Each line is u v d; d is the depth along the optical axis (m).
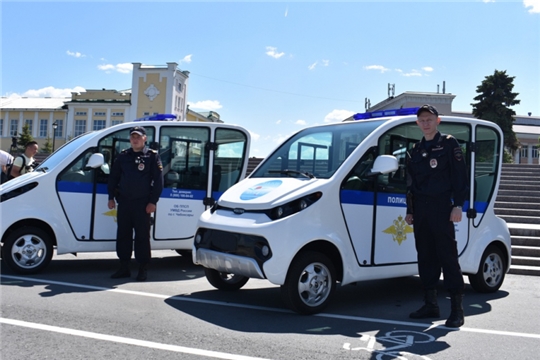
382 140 5.89
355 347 4.27
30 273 6.83
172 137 7.73
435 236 5.13
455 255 5.11
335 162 5.78
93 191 7.18
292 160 6.21
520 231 10.38
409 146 6.13
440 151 5.12
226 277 6.39
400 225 5.93
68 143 7.78
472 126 6.66
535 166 18.62
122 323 4.68
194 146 7.87
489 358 4.14
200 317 5.02
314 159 6.00
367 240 5.66
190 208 7.78
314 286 5.29
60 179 7.01
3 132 56.03
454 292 5.06
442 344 4.45
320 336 4.54
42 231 6.88
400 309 5.74
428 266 5.37
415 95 51.44
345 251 5.44
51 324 4.55
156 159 6.86
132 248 6.92
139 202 6.74
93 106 54.88
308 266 5.22
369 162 5.77
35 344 4.02
